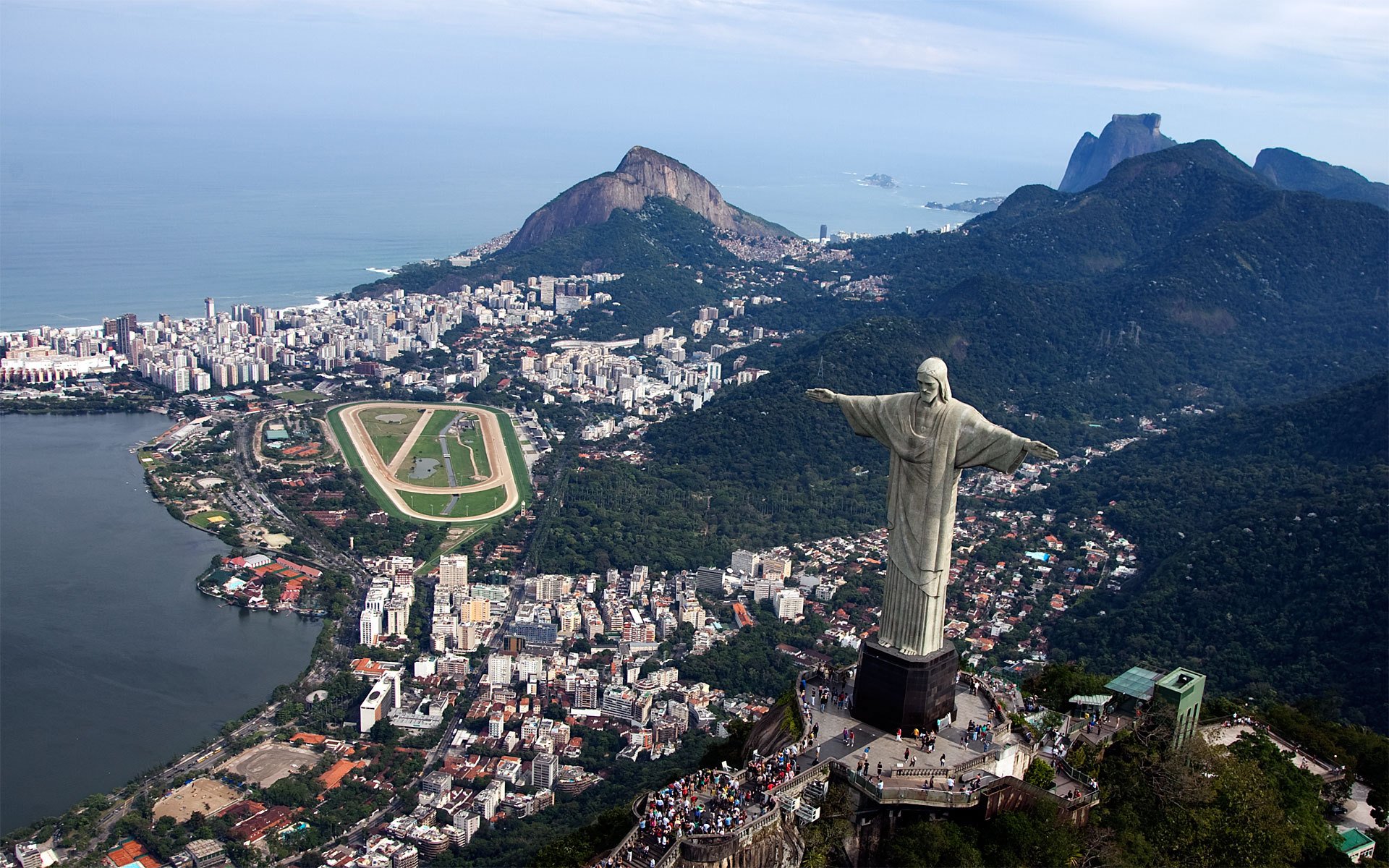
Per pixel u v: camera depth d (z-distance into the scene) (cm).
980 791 8688
